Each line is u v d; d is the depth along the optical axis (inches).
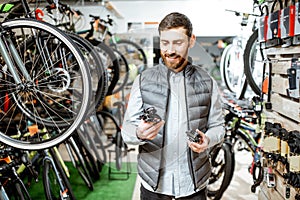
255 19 106.7
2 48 77.2
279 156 88.0
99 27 147.6
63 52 85.7
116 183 136.2
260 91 110.7
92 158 144.1
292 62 78.3
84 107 78.5
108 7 139.3
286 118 89.2
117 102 122.6
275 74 96.2
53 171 115.3
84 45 106.5
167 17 63.7
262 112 105.3
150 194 69.4
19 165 109.0
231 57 111.9
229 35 100.0
